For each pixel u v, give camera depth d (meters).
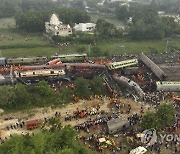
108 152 113.81
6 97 142.88
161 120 123.62
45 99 150.38
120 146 116.81
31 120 131.62
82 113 137.12
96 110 141.62
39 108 145.25
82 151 105.06
